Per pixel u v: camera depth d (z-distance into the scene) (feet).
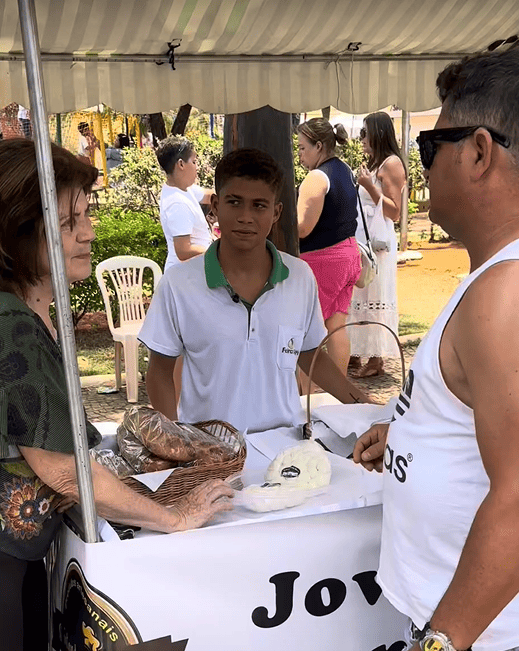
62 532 5.42
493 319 3.61
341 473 6.15
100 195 37.24
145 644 4.94
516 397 3.55
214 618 5.10
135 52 10.43
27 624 5.20
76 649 5.18
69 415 4.66
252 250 7.91
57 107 10.35
